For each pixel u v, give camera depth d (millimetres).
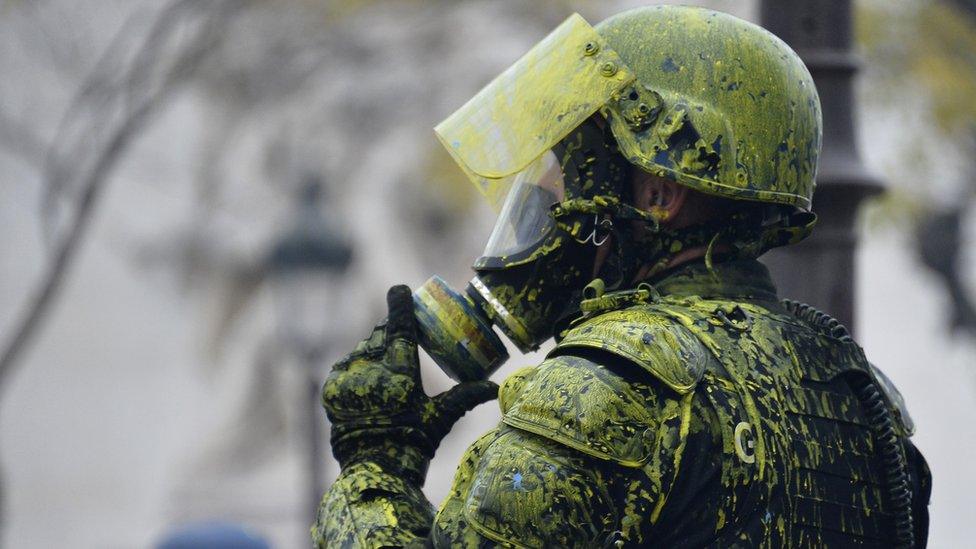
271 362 58719
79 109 27391
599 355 5723
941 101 28469
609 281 6438
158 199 58094
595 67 6262
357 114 51844
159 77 29266
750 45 6336
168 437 60906
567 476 5547
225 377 59750
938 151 29688
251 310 58438
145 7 34438
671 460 5598
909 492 6164
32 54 34844
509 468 5586
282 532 57125
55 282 25438
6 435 61438
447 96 49750
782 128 6289
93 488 61000
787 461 5777
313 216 29984
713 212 6328
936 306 53625
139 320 61156
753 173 6211
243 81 42188
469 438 53750
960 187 30469
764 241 6535
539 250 6453
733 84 6254
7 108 34625
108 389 61875
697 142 6152
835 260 9898
